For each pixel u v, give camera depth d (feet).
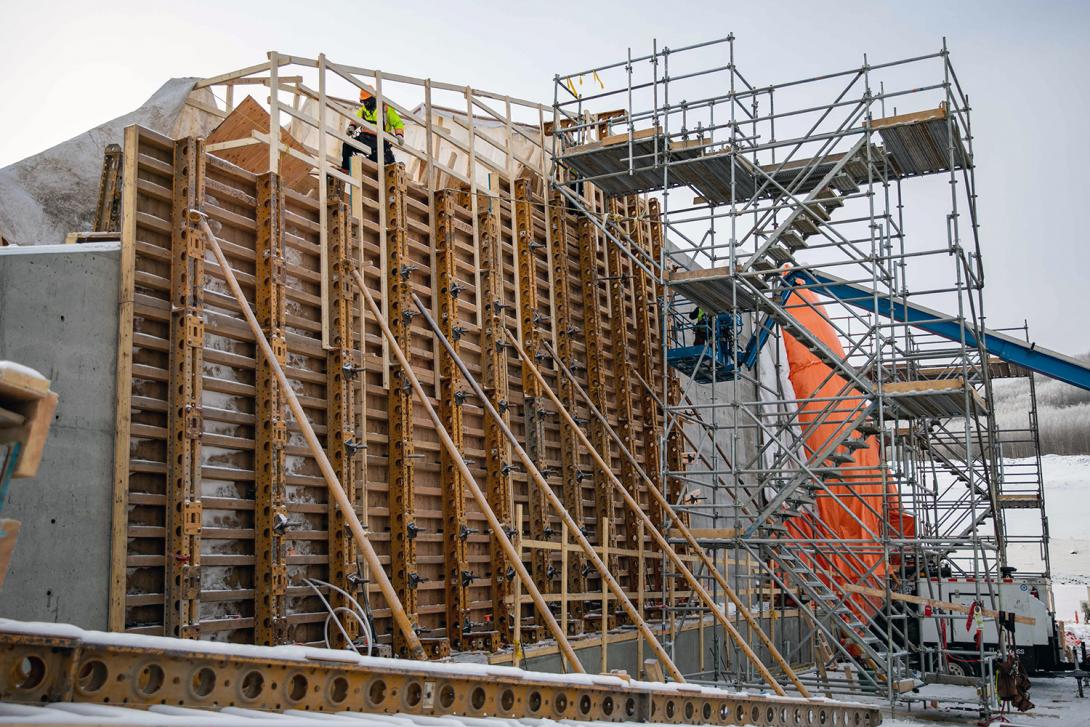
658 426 83.41
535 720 33.35
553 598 58.29
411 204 59.26
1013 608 82.69
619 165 73.46
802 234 71.67
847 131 63.82
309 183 60.08
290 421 47.75
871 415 68.49
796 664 92.94
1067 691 79.15
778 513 70.85
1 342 36.73
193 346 42.45
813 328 112.06
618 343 80.28
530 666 56.29
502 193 68.80
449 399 58.39
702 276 67.41
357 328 53.01
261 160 59.06
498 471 61.36
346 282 51.39
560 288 73.72
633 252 86.33
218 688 25.41
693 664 76.69
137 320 41.65
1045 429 311.47
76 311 39.27
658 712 40.16
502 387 63.82
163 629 39.91
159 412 41.86
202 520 42.47
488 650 56.49
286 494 47.19
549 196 74.90
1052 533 270.67
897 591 82.84
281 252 47.73
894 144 65.77
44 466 37.14
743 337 102.78
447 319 59.82
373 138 60.18
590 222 78.02
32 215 55.11
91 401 39.11
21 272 37.70
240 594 43.45
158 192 43.11
